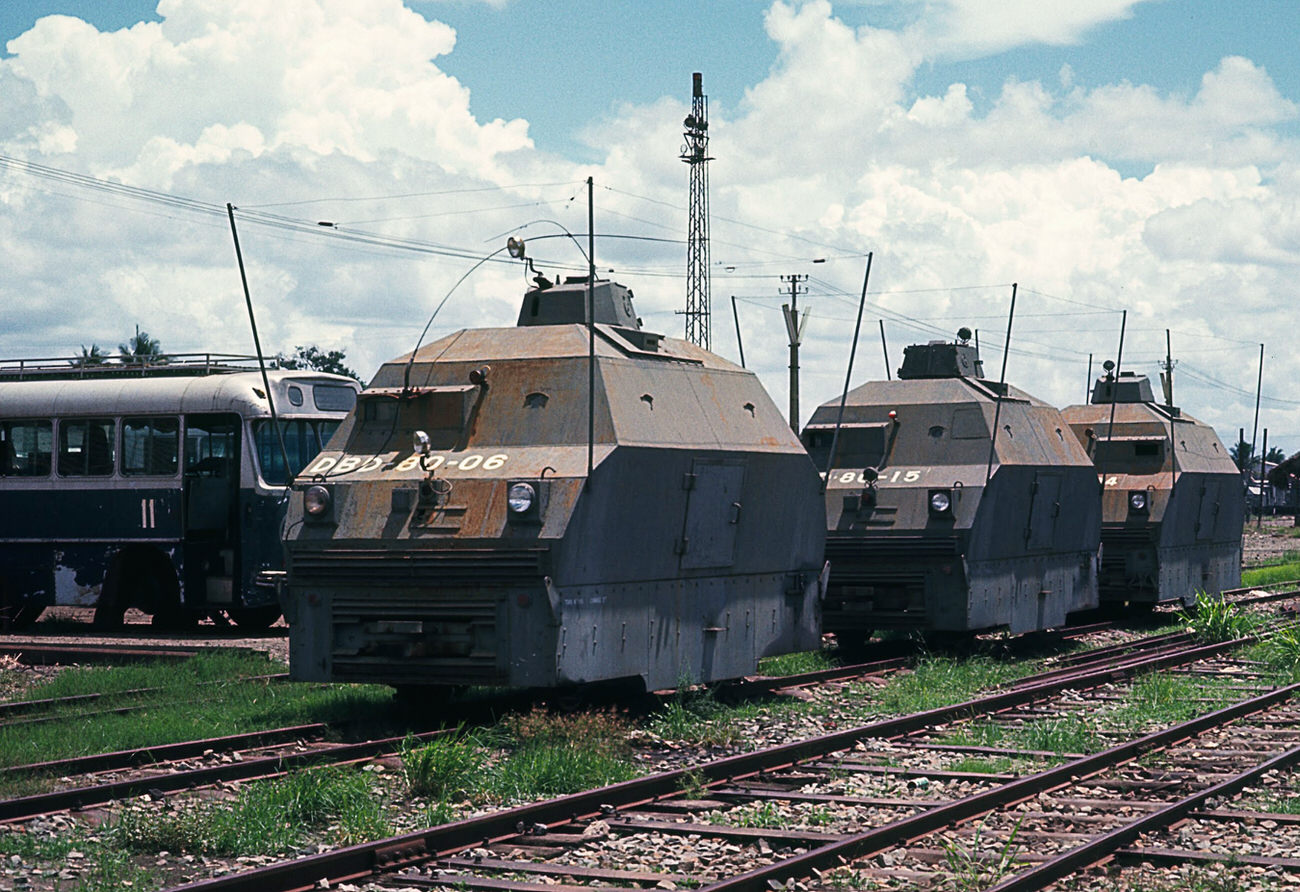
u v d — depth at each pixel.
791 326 41.69
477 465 14.82
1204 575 31.47
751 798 11.53
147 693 17.06
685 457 15.77
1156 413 30.08
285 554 14.97
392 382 15.91
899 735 14.77
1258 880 9.07
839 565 21.78
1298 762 13.15
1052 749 14.05
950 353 23.22
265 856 9.83
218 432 24.86
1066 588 25.02
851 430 22.59
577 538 14.16
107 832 10.27
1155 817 10.39
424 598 14.39
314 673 14.82
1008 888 8.53
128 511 25.33
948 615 21.20
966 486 21.41
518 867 9.27
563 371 15.27
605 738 13.70
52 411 25.98
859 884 8.94
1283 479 102.00
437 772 11.70
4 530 26.20
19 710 15.84
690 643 16.14
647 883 9.02
